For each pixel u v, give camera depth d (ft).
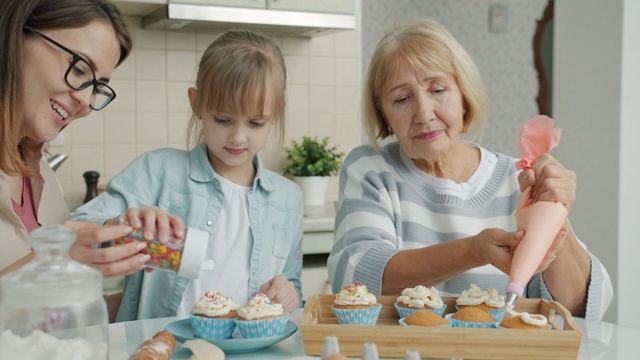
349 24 8.95
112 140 9.11
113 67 4.26
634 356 3.26
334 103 10.06
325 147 10.01
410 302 3.73
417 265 3.97
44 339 2.30
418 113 4.35
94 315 2.40
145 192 4.83
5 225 4.08
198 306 3.50
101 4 4.17
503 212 4.73
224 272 4.85
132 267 3.16
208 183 4.97
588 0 7.84
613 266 7.71
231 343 3.18
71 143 8.94
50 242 2.33
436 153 4.49
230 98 4.49
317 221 8.18
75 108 4.08
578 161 8.04
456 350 3.08
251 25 8.85
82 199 9.02
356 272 4.19
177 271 3.23
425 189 4.75
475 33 14.46
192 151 5.07
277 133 6.13
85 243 3.10
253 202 5.00
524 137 3.81
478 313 3.52
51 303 2.30
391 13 13.82
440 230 4.68
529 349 3.04
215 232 4.91
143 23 9.05
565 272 4.13
